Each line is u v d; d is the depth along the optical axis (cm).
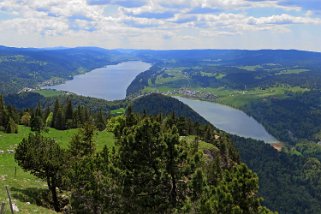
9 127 9362
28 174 5444
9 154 6838
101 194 3731
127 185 3356
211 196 2755
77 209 3822
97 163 3888
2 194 3759
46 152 4438
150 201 3300
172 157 3306
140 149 3316
